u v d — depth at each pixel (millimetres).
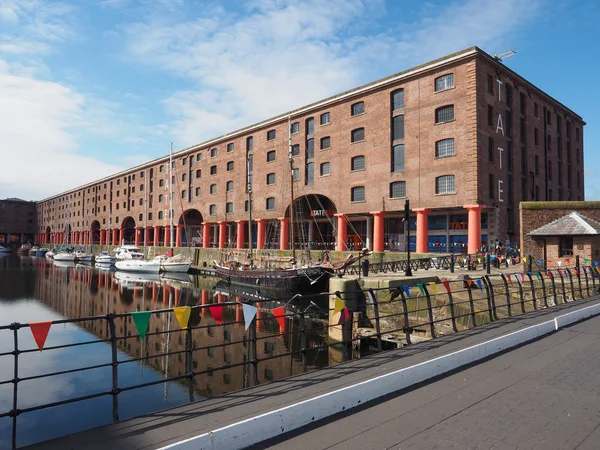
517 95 37125
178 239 67188
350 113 40188
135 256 67000
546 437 4590
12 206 135750
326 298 31438
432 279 20766
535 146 39594
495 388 6180
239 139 54594
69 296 35281
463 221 36719
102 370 14711
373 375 6105
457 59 32031
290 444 4359
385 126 36875
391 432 4668
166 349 17844
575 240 21953
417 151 34406
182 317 5629
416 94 34812
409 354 7375
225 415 4633
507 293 11750
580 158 49906
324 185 42250
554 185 42688
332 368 6652
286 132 47312
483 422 4965
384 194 36531
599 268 20391
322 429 4742
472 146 30938
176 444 3883
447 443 4410
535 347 8672
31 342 19062
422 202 33750
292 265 37688
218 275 49344
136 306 30281
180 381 13477
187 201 64812
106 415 10812
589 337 9562
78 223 105000
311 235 51719
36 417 10672
